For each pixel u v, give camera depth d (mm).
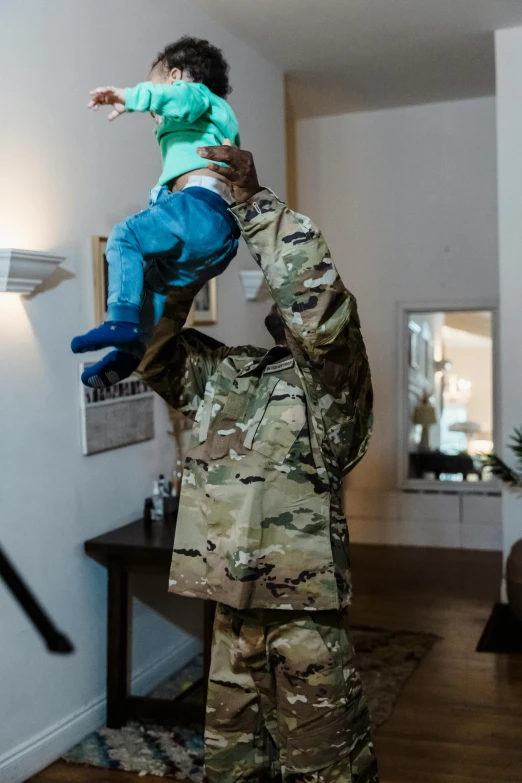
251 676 1968
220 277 4242
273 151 4855
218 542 1858
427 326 6051
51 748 2893
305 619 1871
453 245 5918
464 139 5844
